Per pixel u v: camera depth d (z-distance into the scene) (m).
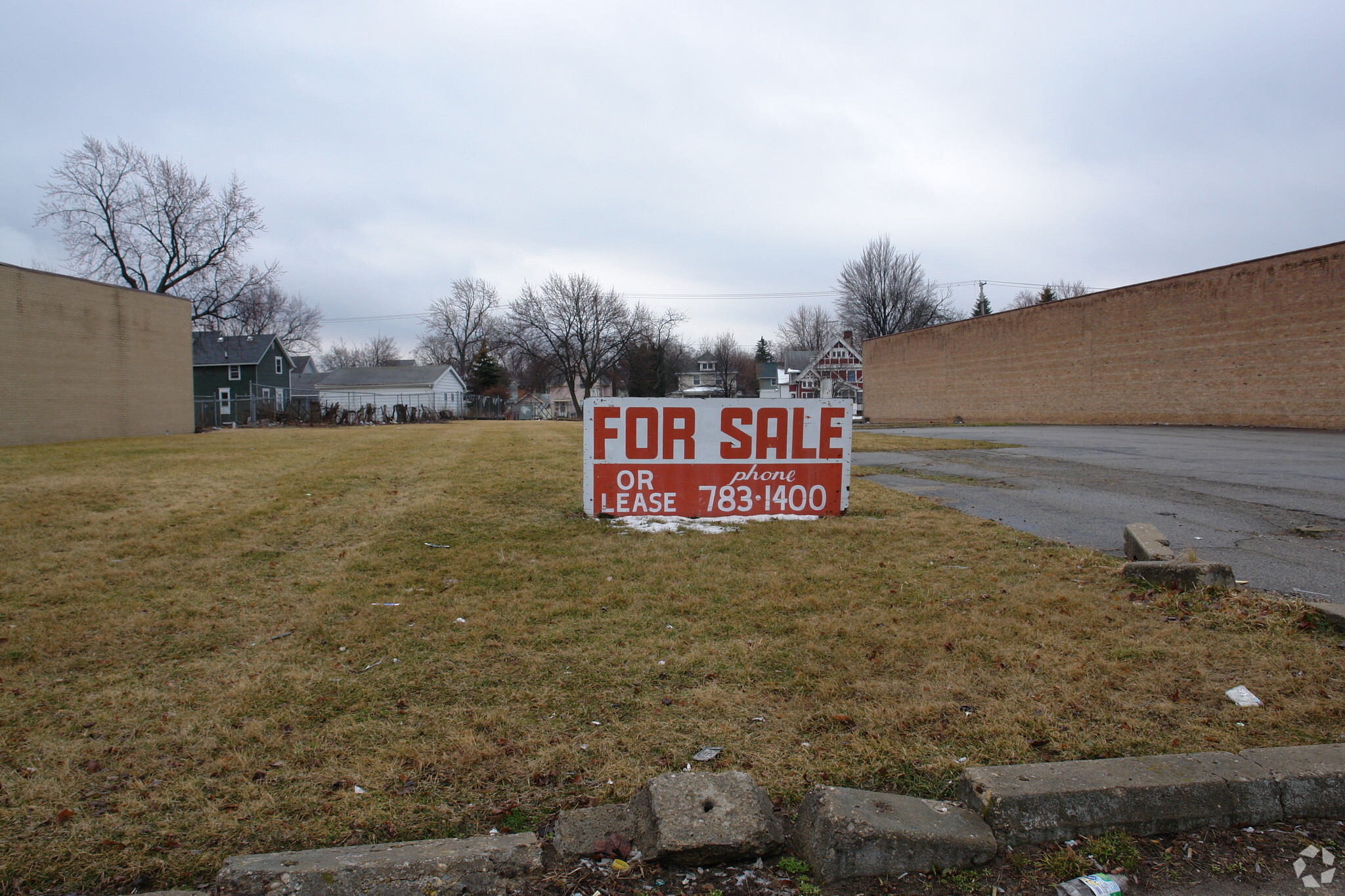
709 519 7.23
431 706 3.10
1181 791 2.31
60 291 20.83
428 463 12.20
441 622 4.18
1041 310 29.62
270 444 17.56
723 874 2.11
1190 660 3.50
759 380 83.88
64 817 2.31
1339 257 19.23
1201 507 7.50
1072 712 2.99
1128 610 4.23
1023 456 13.16
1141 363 25.17
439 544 6.18
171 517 7.18
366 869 1.97
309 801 2.41
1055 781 2.31
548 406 84.56
